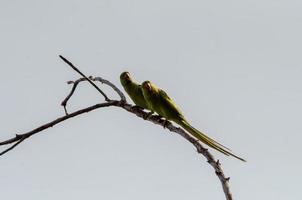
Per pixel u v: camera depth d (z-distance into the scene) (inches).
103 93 477.1
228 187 355.6
